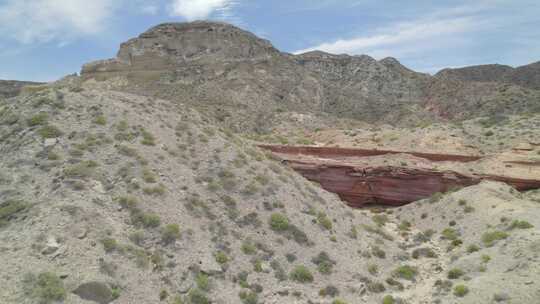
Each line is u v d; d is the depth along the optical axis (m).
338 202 39.56
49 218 22.19
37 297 17.64
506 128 57.00
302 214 32.59
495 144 53.25
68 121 32.31
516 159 47.88
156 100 42.81
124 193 26.67
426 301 25.05
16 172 26.22
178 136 36.44
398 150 54.84
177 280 22.52
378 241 34.28
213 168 33.66
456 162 51.31
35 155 27.84
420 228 42.09
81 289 18.89
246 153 38.81
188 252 24.59
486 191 42.00
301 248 28.73
